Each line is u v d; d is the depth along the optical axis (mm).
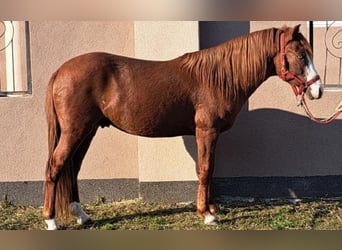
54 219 3303
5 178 4047
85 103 3186
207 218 3477
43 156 4055
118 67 3273
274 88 4059
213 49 3357
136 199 4094
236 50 3318
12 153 4035
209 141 3338
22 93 4055
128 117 3287
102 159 4086
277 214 3725
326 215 3703
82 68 3193
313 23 3998
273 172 4117
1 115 4008
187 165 3990
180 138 3971
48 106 3258
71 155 3225
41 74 4004
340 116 4055
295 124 4078
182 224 3508
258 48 3312
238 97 3340
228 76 3301
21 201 4062
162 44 3904
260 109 4078
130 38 4055
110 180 4090
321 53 4031
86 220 3543
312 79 3250
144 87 3258
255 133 4094
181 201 4016
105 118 3361
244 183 4125
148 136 3420
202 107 3307
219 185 4125
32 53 3982
